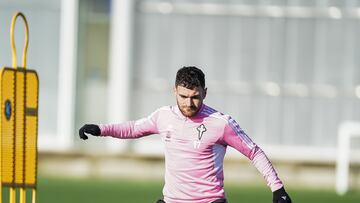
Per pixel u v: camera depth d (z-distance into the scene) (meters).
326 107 48.78
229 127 16.95
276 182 16.81
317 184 46.69
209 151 17.02
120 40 48.56
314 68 48.75
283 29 48.75
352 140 47.44
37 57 49.53
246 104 49.06
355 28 48.41
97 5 49.53
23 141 17.67
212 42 49.03
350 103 48.69
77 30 49.19
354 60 48.50
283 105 48.94
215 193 17.08
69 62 49.12
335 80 48.69
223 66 49.06
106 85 49.84
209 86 49.12
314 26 48.56
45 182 43.38
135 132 17.58
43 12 49.38
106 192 39.97
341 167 43.81
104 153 47.44
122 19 48.44
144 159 47.28
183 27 49.06
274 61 48.88
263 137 49.12
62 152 47.69
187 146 17.02
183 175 17.08
